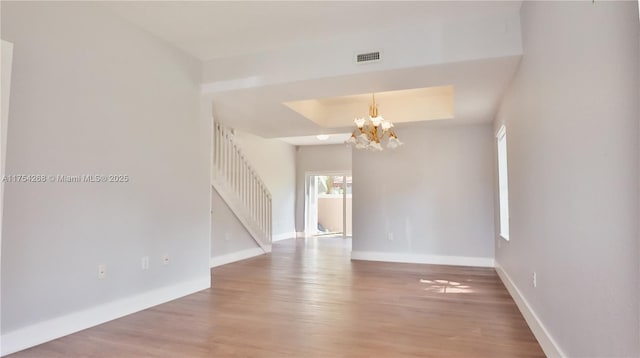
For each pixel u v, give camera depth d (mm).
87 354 2492
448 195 6094
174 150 3908
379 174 6473
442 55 3305
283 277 4977
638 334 1266
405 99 5773
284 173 9953
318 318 3230
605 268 1530
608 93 1469
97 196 3107
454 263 6000
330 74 3678
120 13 3229
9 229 2502
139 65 3514
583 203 1757
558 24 2072
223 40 3740
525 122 3031
